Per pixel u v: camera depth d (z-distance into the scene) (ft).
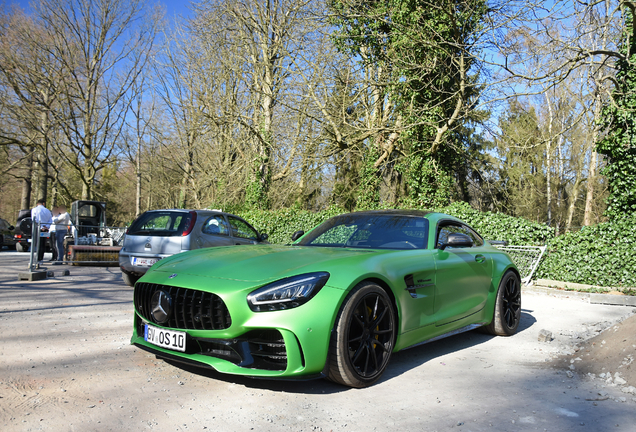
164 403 8.55
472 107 47.06
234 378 10.07
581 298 26.89
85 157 92.17
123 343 12.86
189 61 77.00
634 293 26.63
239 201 73.92
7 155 90.63
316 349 8.89
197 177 92.68
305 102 51.31
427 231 13.43
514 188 97.14
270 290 9.02
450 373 11.11
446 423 8.04
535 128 90.68
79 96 88.84
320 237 14.21
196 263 10.76
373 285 10.03
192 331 9.41
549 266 34.60
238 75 62.13
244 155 70.33
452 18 44.32
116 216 159.33
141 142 111.14
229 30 68.85
